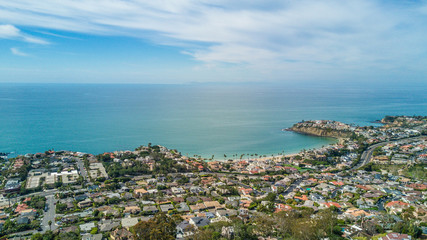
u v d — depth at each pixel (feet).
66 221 554.05
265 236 492.54
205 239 456.04
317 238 473.67
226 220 545.85
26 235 501.56
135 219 563.89
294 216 556.92
